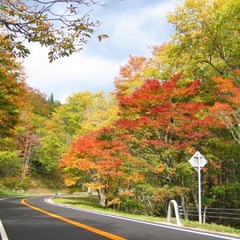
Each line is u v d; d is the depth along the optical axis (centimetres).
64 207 2411
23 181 6009
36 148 5794
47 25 517
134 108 2012
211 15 1852
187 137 1895
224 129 1961
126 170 2412
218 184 2239
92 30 532
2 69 2166
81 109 4909
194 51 2009
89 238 922
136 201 2756
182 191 1980
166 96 1911
